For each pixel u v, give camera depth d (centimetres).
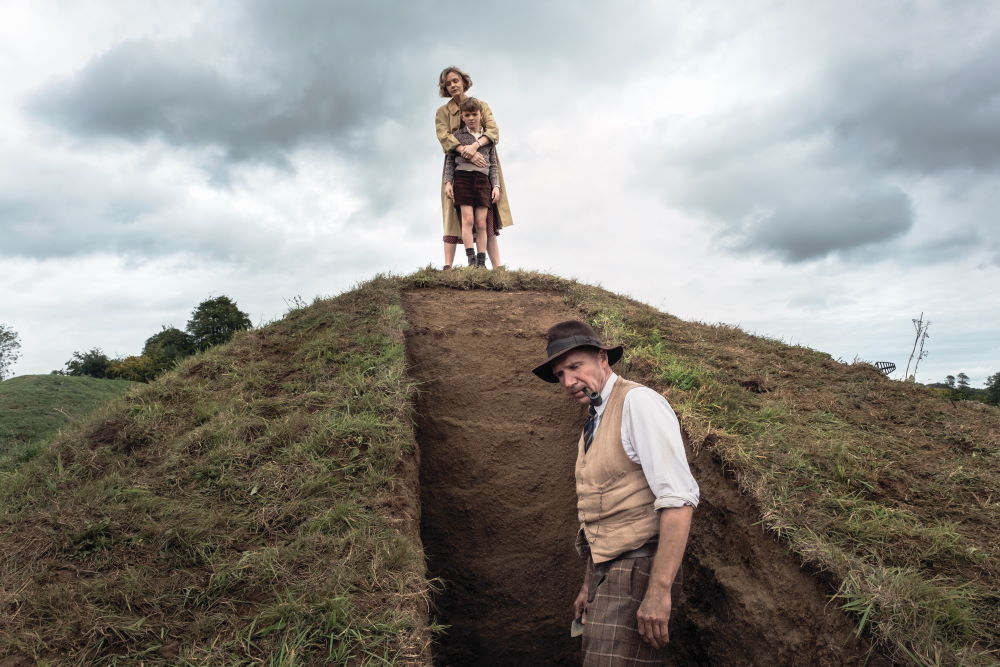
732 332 604
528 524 435
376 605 241
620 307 615
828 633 240
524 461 455
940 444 378
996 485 321
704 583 314
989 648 214
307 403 395
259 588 251
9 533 292
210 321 1939
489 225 745
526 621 415
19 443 603
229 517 294
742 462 317
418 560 277
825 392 459
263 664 214
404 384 421
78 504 311
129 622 233
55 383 825
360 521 288
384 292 585
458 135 686
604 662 221
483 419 473
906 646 215
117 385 891
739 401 407
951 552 260
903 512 289
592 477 244
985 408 438
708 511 325
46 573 261
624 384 249
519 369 505
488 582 420
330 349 476
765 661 264
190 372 469
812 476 315
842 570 246
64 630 228
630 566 229
